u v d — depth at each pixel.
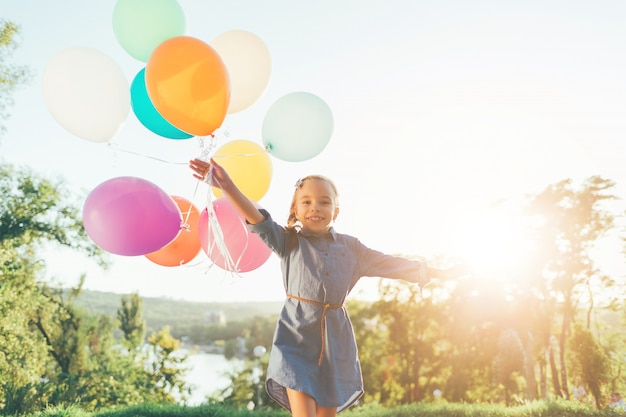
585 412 8.36
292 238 2.66
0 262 13.46
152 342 19.41
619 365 14.78
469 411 8.41
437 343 22.20
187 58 3.11
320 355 2.49
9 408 8.12
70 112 3.43
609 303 17.50
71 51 3.55
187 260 3.78
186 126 3.19
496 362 18.38
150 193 3.37
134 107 3.76
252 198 3.72
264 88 3.93
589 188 18.56
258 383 22.44
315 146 3.73
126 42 3.67
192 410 8.34
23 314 14.53
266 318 49.19
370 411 8.92
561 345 16.84
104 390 15.06
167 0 3.68
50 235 14.47
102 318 19.28
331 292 2.55
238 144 3.77
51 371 16.77
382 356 23.52
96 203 3.27
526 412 8.31
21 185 14.27
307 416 2.32
